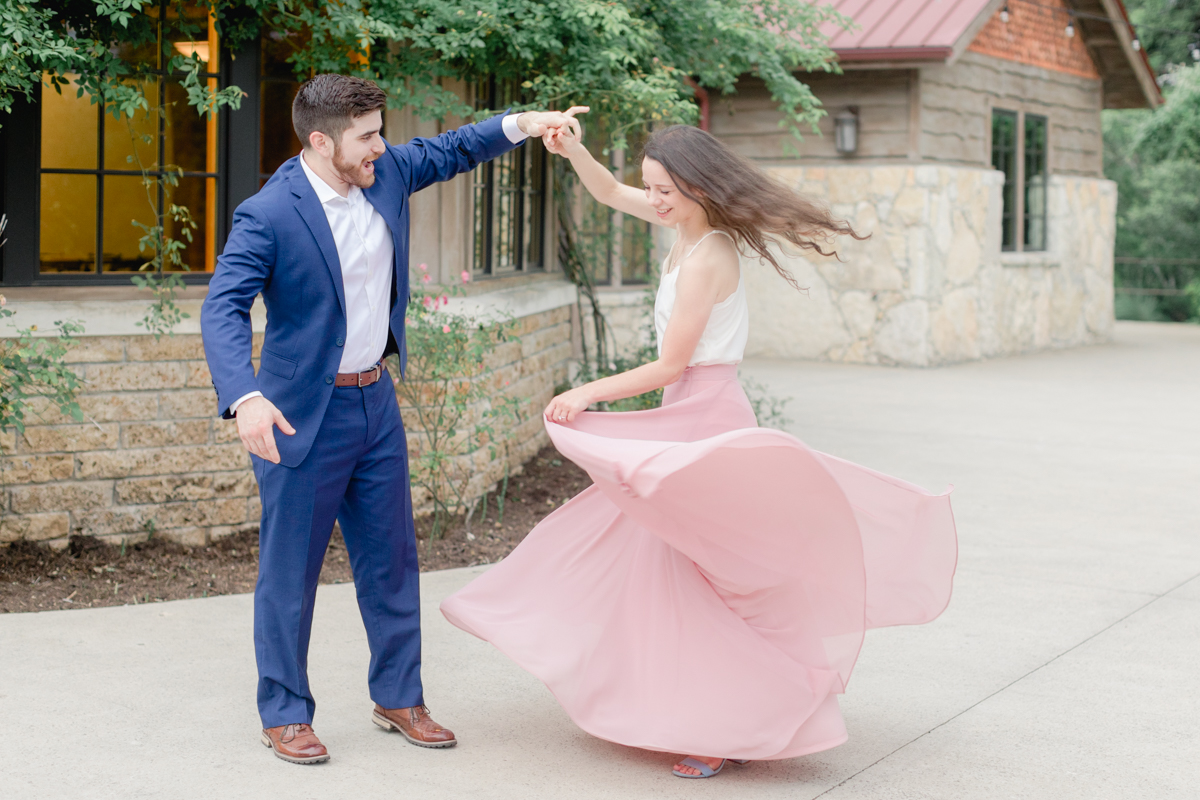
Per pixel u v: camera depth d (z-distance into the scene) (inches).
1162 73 957.2
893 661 158.2
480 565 206.5
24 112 198.1
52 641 159.9
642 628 121.3
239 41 212.7
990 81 541.6
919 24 471.2
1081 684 149.5
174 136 212.5
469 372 230.2
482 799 114.3
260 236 117.5
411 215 238.2
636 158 134.8
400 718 129.3
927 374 479.2
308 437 121.2
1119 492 269.1
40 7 194.1
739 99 522.3
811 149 514.6
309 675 149.9
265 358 122.3
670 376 123.6
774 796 116.3
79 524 202.7
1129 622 175.5
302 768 120.7
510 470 270.1
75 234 206.7
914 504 127.6
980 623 174.9
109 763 120.6
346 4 207.5
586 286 323.6
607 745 129.3
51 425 199.0
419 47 230.4
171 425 208.8
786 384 440.8
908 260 497.7
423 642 164.1
